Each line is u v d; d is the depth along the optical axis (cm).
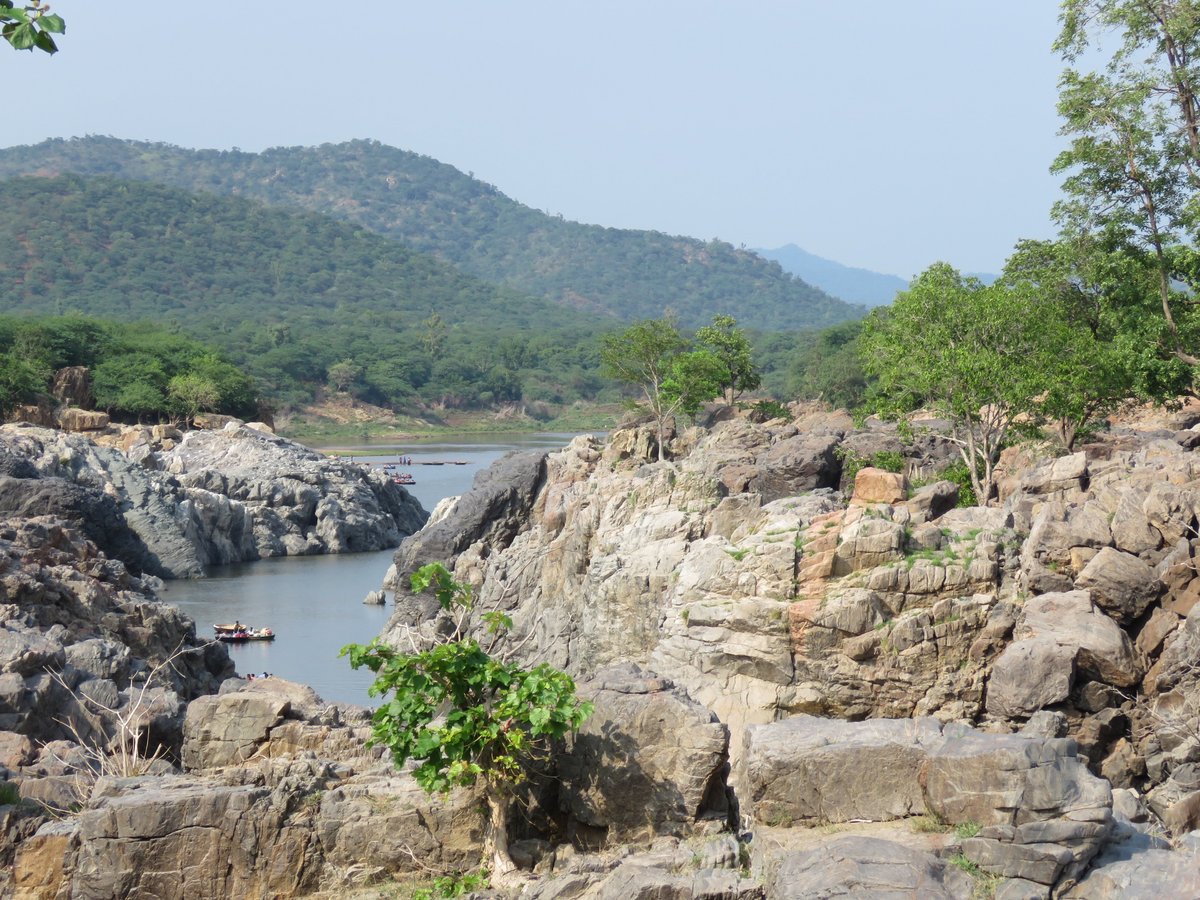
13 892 1947
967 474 5338
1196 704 2766
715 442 6994
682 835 1939
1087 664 2875
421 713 2011
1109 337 6222
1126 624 3041
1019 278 6119
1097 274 5981
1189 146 5722
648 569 4288
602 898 1688
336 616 8538
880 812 1780
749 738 1922
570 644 5288
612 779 1975
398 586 7912
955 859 1612
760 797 1825
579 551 5794
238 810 1961
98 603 4734
